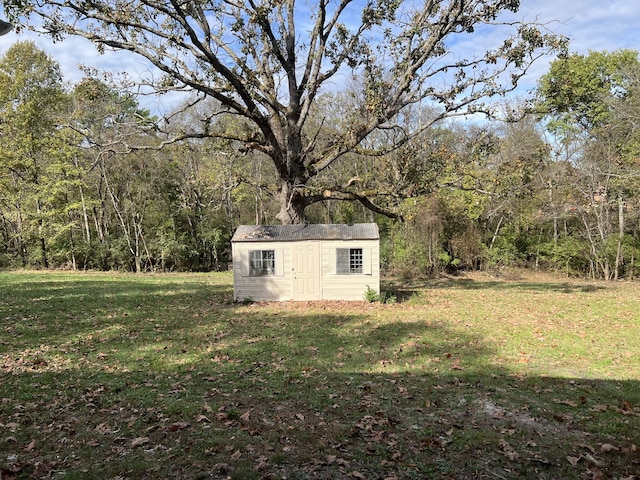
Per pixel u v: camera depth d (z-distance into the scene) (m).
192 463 4.15
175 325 11.05
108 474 3.95
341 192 17.64
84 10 12.83
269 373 7.08
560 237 26.70
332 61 17.06
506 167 17.53
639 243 23.47
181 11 12.62
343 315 12.41
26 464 4.10
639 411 5.42
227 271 31.27
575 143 24.83
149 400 5.79
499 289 19.02
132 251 29.61
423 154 17.83
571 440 4.66
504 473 4.02
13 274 25.47
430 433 4.81
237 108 15.55
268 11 14.24
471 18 14.57
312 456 4.31
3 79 25.73
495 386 6.36
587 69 23.98
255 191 30.05
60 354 8.23
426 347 8.68
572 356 8.00
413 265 24.94
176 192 30.98
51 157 27.67
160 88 15.63
